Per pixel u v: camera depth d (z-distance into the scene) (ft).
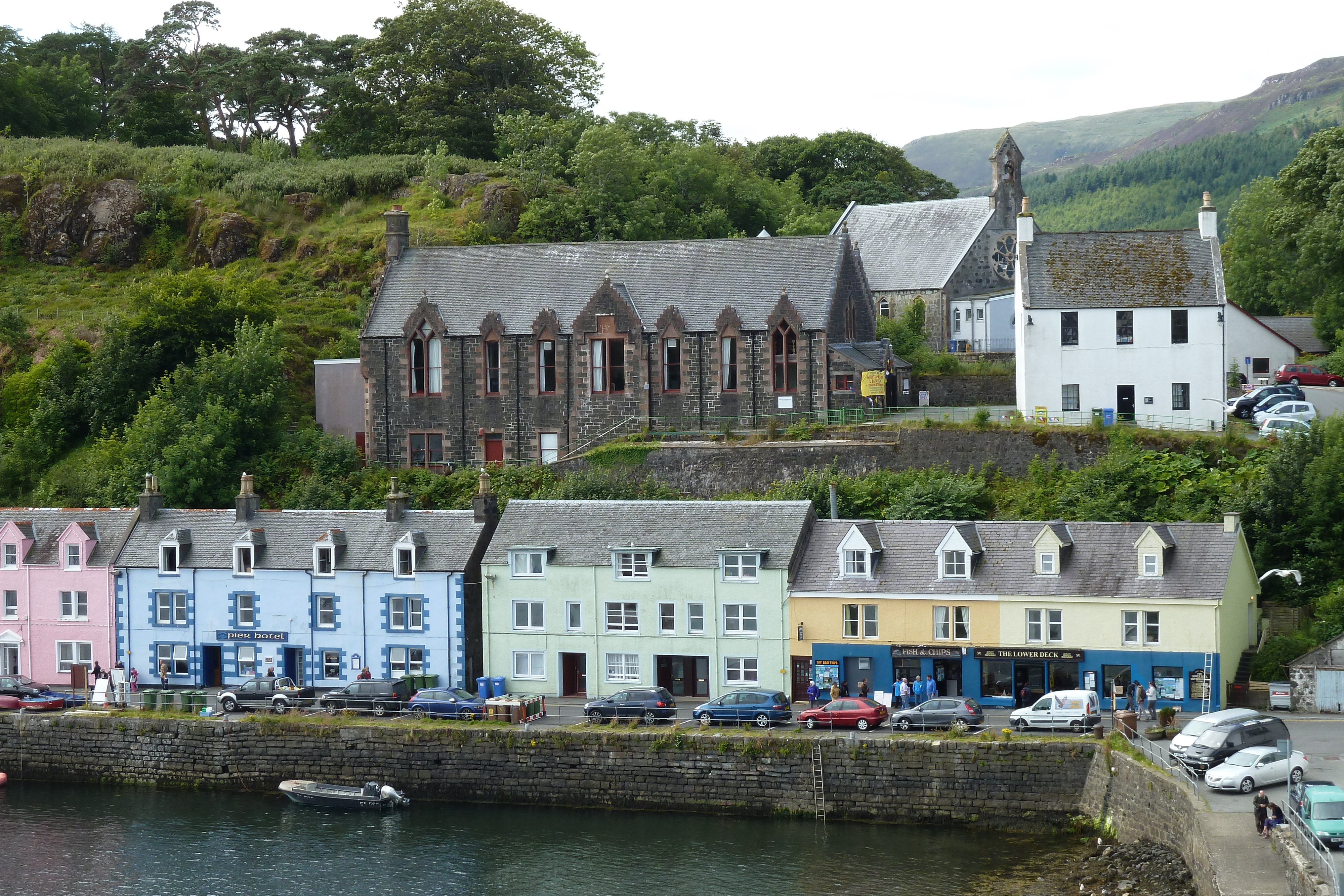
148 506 291.38
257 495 296.10
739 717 232.32
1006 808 211.41
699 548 257.14
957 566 244.22
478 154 514.68
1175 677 230.07
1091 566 238.27
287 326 402.72
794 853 206.59
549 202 436.76
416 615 269.85
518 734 233.96
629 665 260.62
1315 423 269.23
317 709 254.06
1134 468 276.82
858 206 465.88
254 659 279.28
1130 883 180.45
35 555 291.99
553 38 537.24
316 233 458.91
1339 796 157.79
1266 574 252.42
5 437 369.91
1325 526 257.55
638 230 433.07
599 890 197.57
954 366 365.40
